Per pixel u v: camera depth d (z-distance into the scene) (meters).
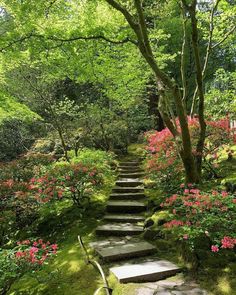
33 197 6.73
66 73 7.79
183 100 6.91
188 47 14.62
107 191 7.98
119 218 6.26
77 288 4.11
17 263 3.72
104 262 4.53
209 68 15.20
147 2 9.75
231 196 3.99
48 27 6.22
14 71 10.35
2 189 6.93
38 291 4.28
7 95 8.35
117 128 12.79
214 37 7.96
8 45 6.34
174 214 4.27
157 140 7.46
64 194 7.02
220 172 6.72
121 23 6.66
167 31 13.73
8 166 9.08
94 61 8.73
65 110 11.43
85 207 7.03
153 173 6.93
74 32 6.32
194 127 6.87
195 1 5.42
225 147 8.03
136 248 4.78
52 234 6.41
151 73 10.67
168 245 4.85
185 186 5.60
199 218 3.88
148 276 3.93
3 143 14.32
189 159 5.80
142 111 14.73
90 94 14.41
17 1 5.89
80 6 6.29
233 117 7.83
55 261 5.03
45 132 14.09
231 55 14.16
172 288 3.69
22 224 7.15
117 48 9.11
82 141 12.20
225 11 6.90
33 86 10.76
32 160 9.91
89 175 6.70
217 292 3.56
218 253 4.09
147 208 6.69
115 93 11.26
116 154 12.18
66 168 6.90
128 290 3.67
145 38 5.52
